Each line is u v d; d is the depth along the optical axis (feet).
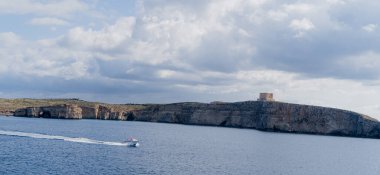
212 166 348.79
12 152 363.15
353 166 435.53
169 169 316.19
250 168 352.90
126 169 304.30
